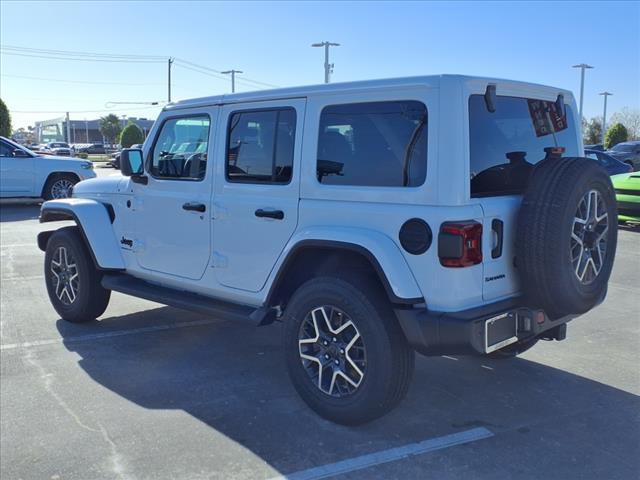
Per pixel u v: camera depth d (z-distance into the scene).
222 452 3.44
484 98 3.55
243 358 4.98
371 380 3.54
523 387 4.41
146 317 6.18
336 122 3.79
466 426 3.78
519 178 3.87
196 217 4.65
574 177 3.42
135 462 3.32
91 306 5.75
